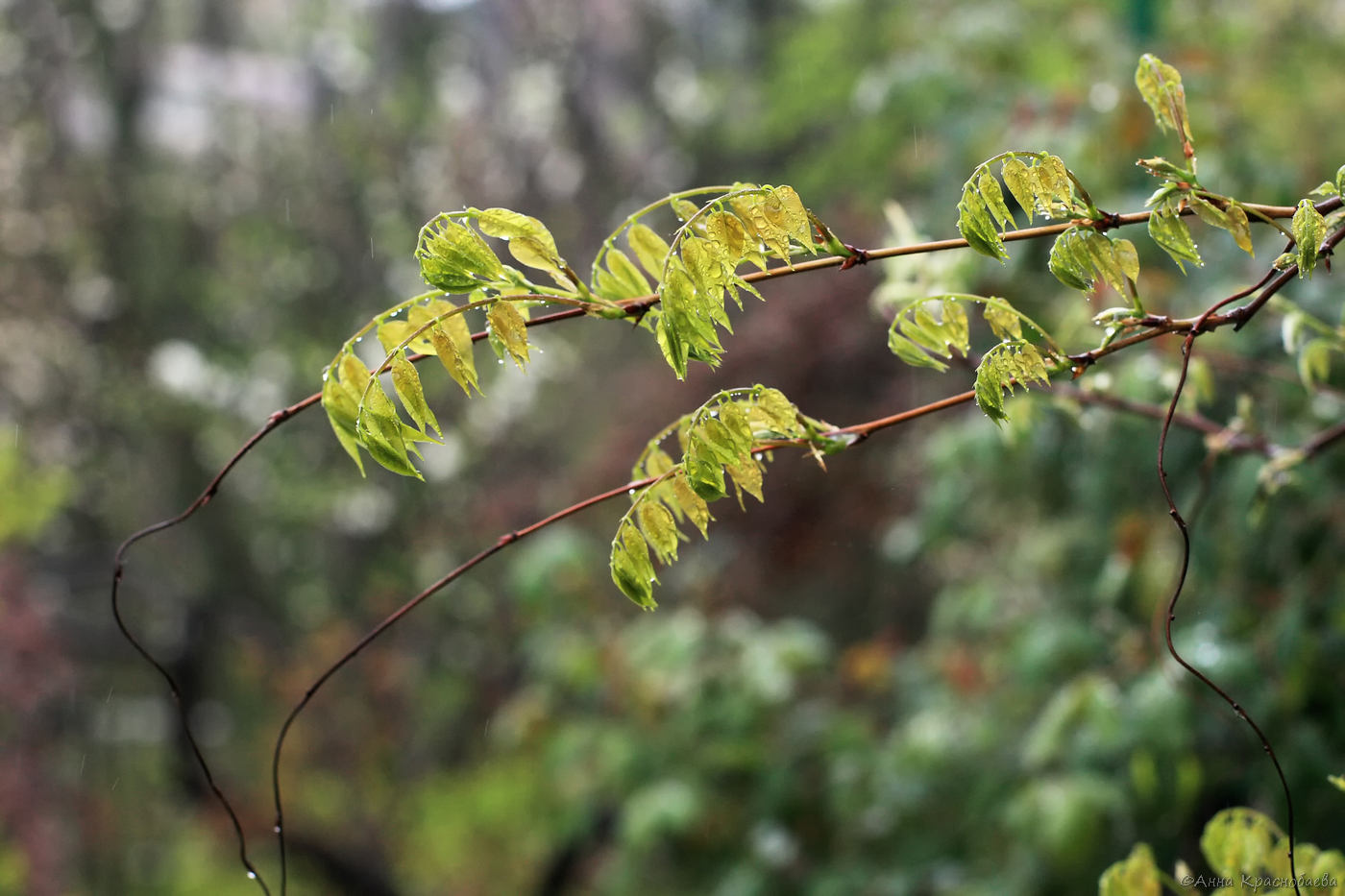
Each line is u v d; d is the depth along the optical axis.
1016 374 0.85
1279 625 2.08
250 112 8.47
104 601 7.27
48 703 5.60
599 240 8.66
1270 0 3.62
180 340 8.02
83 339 7.57
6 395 7.21
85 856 6.00
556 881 5.25
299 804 6.95
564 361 8.04
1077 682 2.38
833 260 0.78
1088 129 2.61
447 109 8.73
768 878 2.91
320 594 8.17
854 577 5.28
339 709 7.20
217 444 7.98
